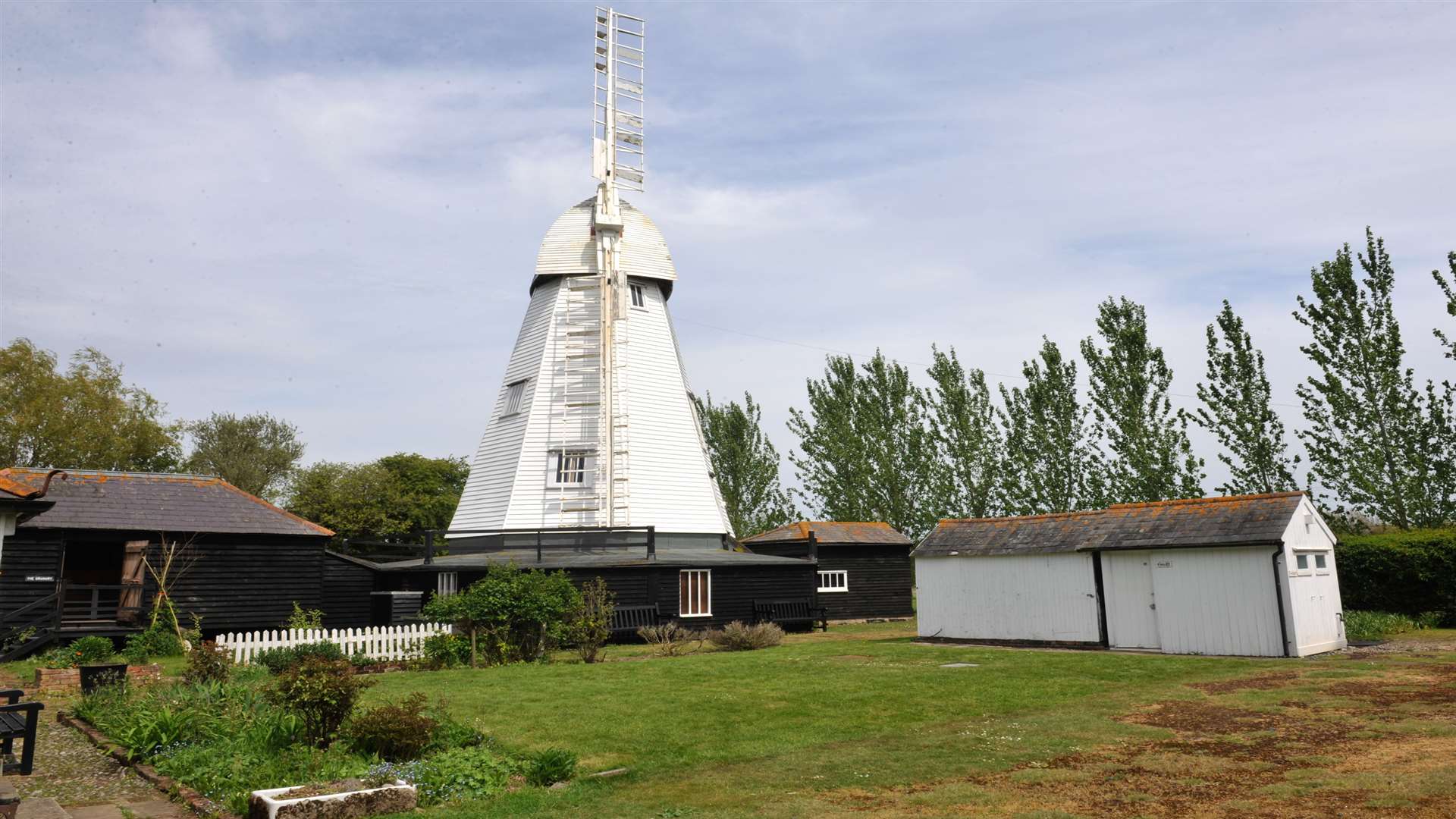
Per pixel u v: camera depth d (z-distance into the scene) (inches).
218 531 1000.2
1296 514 778.8
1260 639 756.0
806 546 1461.6
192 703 465.4
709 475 1357.0
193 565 994.1
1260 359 1332.4
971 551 975.0
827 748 434.6
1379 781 337.1
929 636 1015.6
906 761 402.0
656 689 617.6
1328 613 798.5
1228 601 778.8
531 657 826.2
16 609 883.4
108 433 1887.3
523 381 1318.9
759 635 958.4
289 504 2116.1
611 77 1449.3
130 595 966.4
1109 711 509.4
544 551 1208.2
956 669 700.7
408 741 410.3
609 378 1275.8
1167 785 347.9
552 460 1254.9
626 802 349.1
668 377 1350.9
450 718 473.7
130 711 463.5
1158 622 823.1
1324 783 339.6
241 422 2503.7
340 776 370.0
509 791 366.3
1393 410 1202.0
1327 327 1252.5
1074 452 1579.7
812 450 1984.5
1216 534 790.5
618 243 1349.7
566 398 1278.3
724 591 1198.3
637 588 1130.7
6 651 841.5
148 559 965.2
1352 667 656.4
